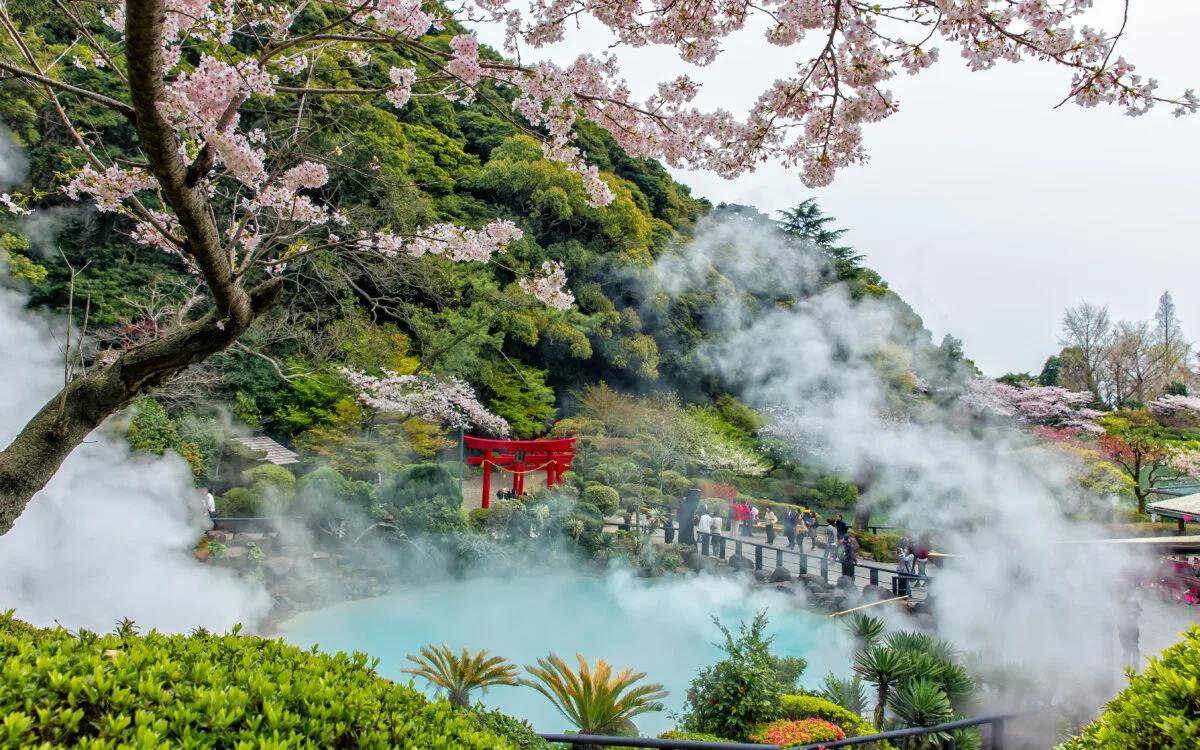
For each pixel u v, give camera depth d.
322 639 10.91
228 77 2.97
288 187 4.41
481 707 4.30
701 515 18.78
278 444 17.53
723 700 7.07
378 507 14.37
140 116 2.51
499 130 29.62
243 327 3.41
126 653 2.36
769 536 18.33
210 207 3.19
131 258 17.25
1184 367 33.91
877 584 14.57
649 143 3.67
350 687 2.51
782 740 6.17
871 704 8.77
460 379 19.06
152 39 2.27
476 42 3.28
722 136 3.49
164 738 1.92
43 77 2.72
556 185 26.61
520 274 5.38
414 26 3.35
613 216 28.42
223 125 2.97
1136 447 22.92
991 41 2.69
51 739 1.85
